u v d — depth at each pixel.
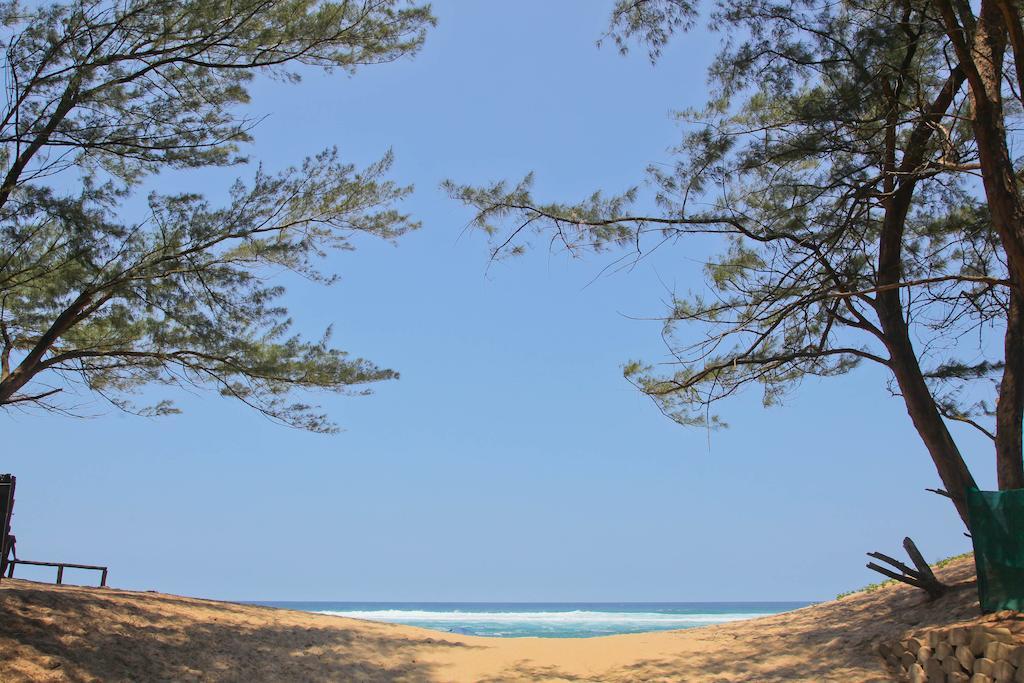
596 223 10.71
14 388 13.49
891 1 10.53
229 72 15.15
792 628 14.45
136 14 13.59
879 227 12.70
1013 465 11.92
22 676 10.73
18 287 14.44
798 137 10.48
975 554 11.12
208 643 13.22
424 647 14.77
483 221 10.80
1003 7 8.71
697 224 10.88
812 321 13.10
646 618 65.44
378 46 15.23
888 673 10.95
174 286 14.41
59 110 13.18
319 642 14.28
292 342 15.60
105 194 13.09
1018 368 12.07
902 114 10.76
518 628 45.88
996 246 12.20
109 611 13.49
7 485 13.41
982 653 9.46
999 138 9.56
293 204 14.60
